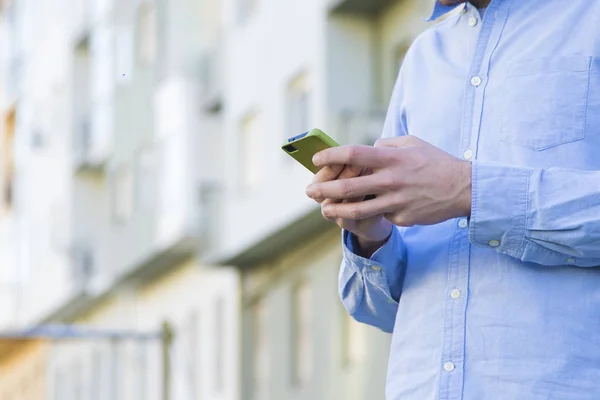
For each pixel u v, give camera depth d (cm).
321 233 2350
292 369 2456
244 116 2706
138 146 3362
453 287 331
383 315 365
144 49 3378
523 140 333
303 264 2422
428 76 362
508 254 321
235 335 2753
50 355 4197
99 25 3731
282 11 2464
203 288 2973
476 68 348
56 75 4131
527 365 318
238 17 2722
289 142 321
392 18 2212
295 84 2431
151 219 3238
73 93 3900
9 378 4531
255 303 2631
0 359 4531
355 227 337
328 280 2320
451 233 337
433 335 332
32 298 4362
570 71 335
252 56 2644
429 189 315
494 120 339
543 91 334
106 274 3566
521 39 345
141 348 3381
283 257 2495
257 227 2612
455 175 316
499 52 346
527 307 321
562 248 315
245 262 2597
